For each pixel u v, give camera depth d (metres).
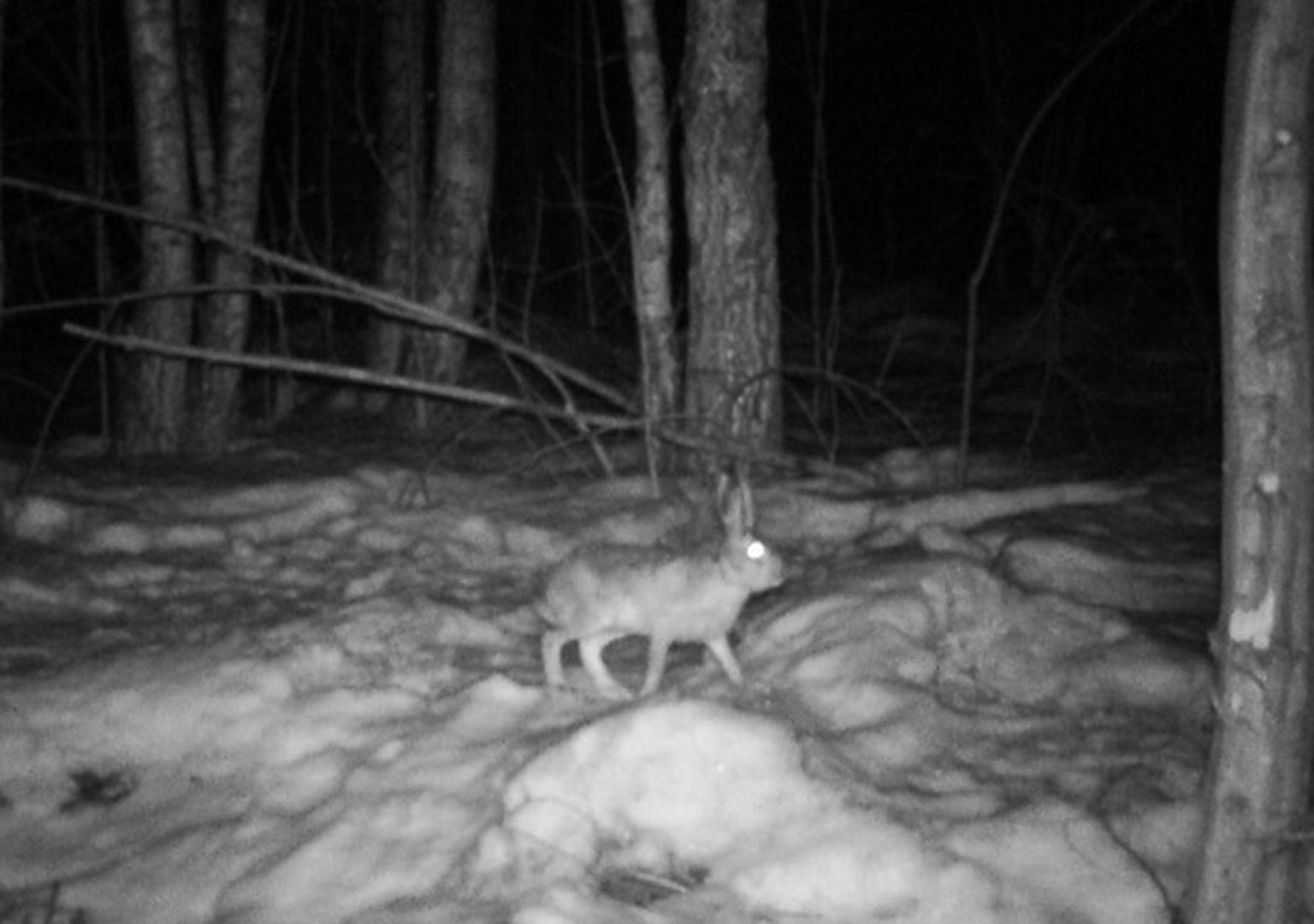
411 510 4.07
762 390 4.17
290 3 5.46
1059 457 5.05
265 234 7.51
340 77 7.59
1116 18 8.71
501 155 8.74
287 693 2.71
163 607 3.37
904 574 3.00
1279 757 1.76
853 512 3.86
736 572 2.53
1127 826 2.12
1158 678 2.63
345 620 3.04
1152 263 7.18
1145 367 7.64
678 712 2.22
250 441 5.26
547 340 7.07
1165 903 1.98
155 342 3.79
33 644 3.05
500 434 5.38
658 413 4.18
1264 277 1.68
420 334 5.42
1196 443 5.29
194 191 5.40
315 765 2.47
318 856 2.18
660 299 4.12
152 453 4.98
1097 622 2.86
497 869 2.09
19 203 7.06
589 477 4.45
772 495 3.97
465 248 5.40
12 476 4.27
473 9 5.25
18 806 2.41
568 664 2.92
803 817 2.11
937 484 4.27
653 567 2.58
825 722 2.47
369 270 7.12
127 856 2.27
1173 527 3.72
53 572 3.56
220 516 4.11
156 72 4.75
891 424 5.98
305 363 3.87
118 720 2.62
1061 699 2.64
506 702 2.60
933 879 1.99
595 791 2.18
